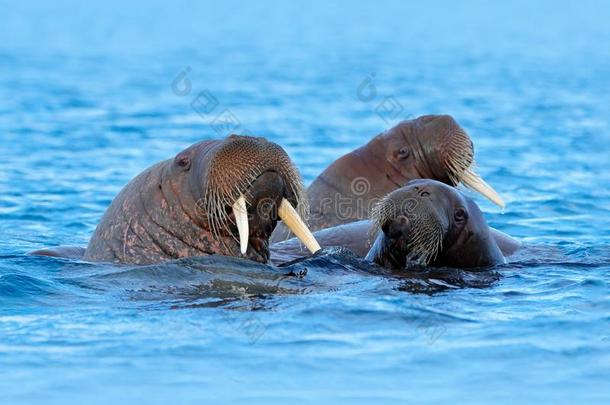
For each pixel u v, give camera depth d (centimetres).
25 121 8881
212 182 2872
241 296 2767
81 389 2147
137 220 3133
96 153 7100
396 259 3123
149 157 6931
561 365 2280
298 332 2478
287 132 8200
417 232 3027
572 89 12038
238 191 2844
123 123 8875
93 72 14038
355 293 2803
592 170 6400
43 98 10788
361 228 3559
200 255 3034
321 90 11681
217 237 3053
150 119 9181
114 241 3162
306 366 2272
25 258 3203
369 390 2148
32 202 5319
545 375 2225
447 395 2127
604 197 5466
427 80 13012
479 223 3244
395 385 2177
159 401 2094
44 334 2466
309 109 9856
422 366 2278
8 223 4775
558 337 2452
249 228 2995
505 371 2250
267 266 3000
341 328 2509
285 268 3014
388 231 3070
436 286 2909
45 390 2141
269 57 16962
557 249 3700
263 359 2311
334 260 3141
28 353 2342
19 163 6612
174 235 3078
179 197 3066
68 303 2719
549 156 7012
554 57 17475
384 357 2327
